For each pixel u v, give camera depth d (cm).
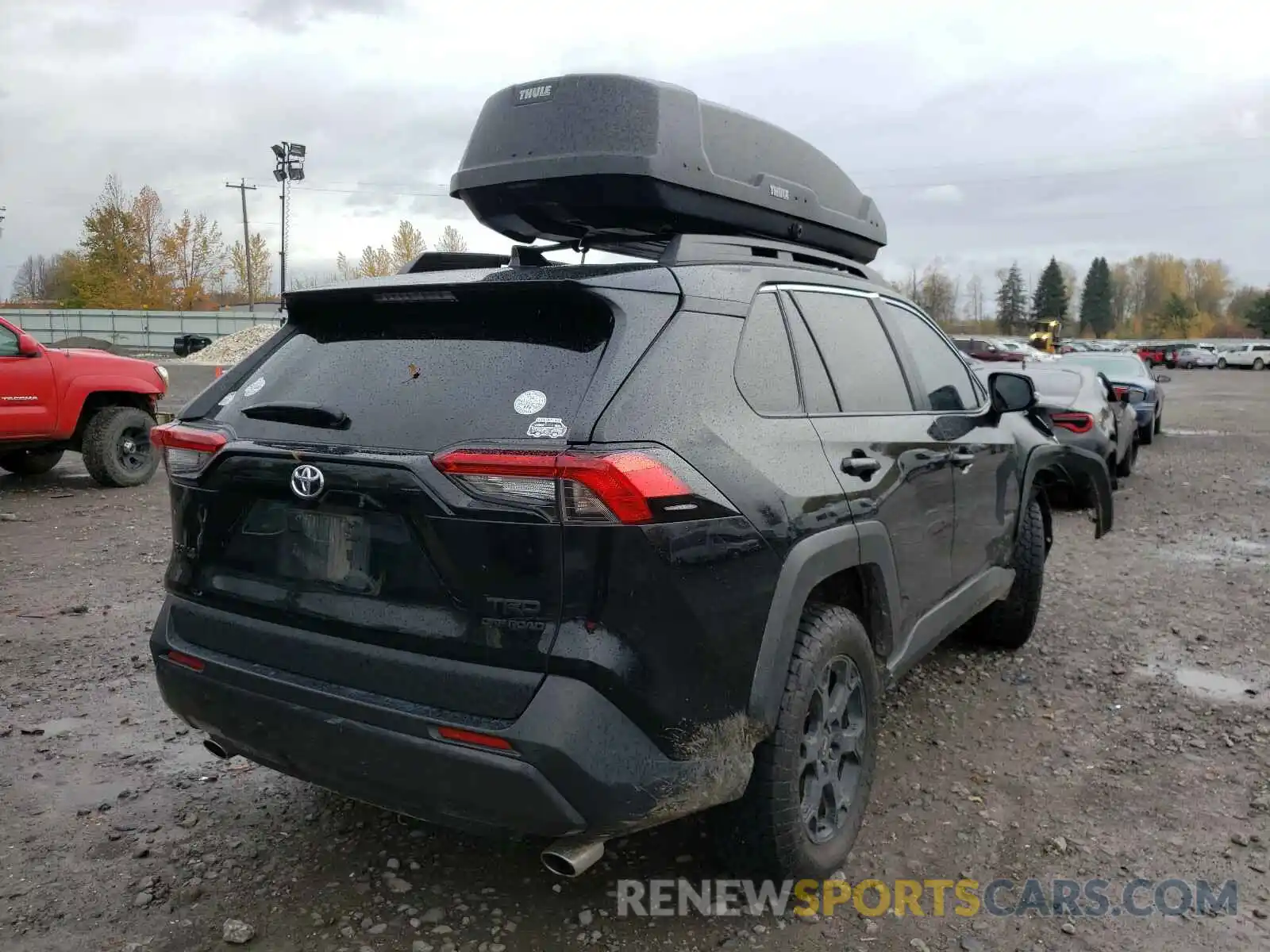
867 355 360
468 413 250
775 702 267
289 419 275
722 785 254
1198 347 6900
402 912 287
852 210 435
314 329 308
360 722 246
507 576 231
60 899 291
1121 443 1111
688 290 272
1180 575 708
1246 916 292
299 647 261
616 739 231
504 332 268
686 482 242
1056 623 586
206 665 278
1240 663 515
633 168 326
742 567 256
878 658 338
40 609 573
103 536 779
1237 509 993
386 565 248
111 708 435
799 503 279
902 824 344
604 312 256
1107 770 388
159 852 318
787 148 390
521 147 347
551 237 391
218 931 277
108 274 6066
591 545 227
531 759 225
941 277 11631
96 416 998
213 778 371
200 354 3612
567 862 241
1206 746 411
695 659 244
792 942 278
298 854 318
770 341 302
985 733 424
